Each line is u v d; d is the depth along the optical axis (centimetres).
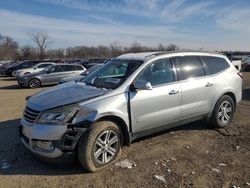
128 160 464
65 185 392
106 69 549
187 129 630
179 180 404
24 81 1758
